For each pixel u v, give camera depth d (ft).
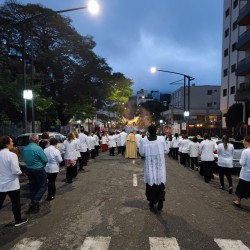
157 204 24.63
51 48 115.85
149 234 17.69
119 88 143.43
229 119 113.39
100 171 43.83
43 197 27.37
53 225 19.38
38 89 78.33
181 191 30.25
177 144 64.49
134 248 15.64
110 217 20.97
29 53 107.55
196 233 18.01
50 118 109.81
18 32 104.47
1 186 18.88
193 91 241.96
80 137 44.96
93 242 16.47
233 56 130.82
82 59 117.91
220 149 30.53
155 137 22.80
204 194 29.01
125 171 43.73
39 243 16.42
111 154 72.02
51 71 116.37
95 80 122.31
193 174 42.22
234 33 129.90
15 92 71.36
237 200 24.61
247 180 23.73
